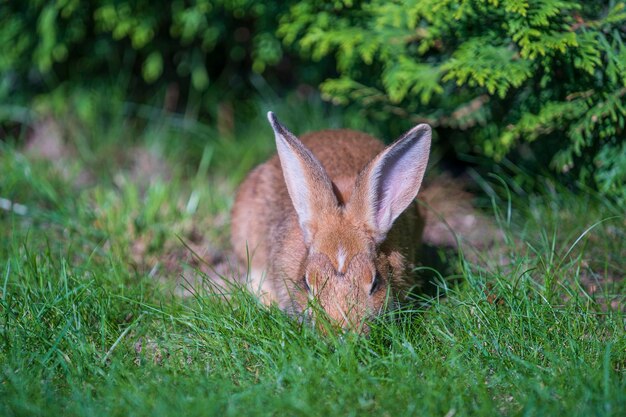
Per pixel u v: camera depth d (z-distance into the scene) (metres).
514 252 8.48
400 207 7.58
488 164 10.30
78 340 6.94
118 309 7.61
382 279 7.14
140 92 12.54
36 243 9.06
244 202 9.44
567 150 9.05
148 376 6.41
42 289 7.59
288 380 6.29
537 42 8.05
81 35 11.71
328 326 6.59
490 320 7.14
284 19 10.55
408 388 6.02
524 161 10.15
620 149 8.95
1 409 5.89
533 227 9.30
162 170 11.46
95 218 9.78
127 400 5.90
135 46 11.65
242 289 7.76
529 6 8.28
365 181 7.26
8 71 12.16
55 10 11.30
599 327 7.16
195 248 9.67
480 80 8.38
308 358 6.43
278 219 8.52
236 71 12.54
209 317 7.23
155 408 5.79
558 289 7.81
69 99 12.19
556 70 8.83
